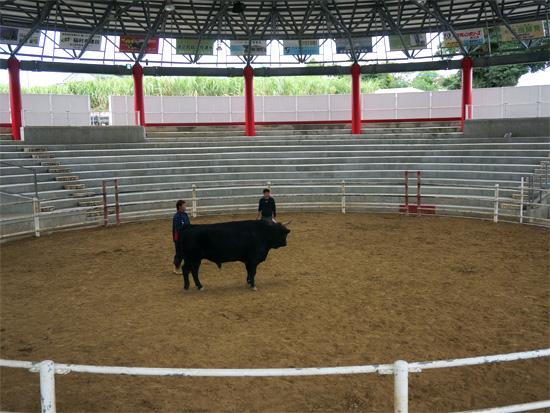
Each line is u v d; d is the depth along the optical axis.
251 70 28.12
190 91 41.53
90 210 17.42
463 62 26.88
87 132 24.34
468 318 7.61
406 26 27.80
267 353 6.32
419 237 14.27
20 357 6.31
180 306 8.34
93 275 10.56
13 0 21.44
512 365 6.01
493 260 11.37
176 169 21.92
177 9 24.72
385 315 7.76
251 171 22.77
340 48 28.14
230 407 5.04
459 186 17.17
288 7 25.55
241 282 9.88
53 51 26.27
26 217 14.94
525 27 24.94
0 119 28.27
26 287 9.66
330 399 5.21
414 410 4.98
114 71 26.97
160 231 15.99
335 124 32.19
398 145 24.19
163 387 5.48
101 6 24.20
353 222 17.11
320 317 7.70
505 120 24.31
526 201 17.12
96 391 5.39
